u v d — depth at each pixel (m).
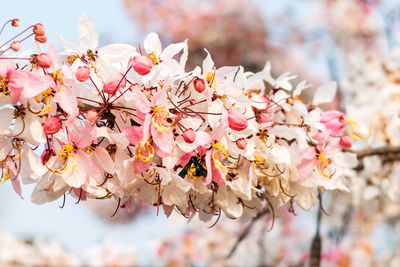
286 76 0.82
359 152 1.00
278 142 0.79
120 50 0.75
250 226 1.03
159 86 0.75
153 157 0.76
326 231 2.09
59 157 0.73
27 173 0.74
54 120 0.72
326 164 0.81
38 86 0.71
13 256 2.17
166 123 0.73
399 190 1.12
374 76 1.29
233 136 0.76
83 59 0.75
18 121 0.72
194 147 0.74
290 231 2.18
